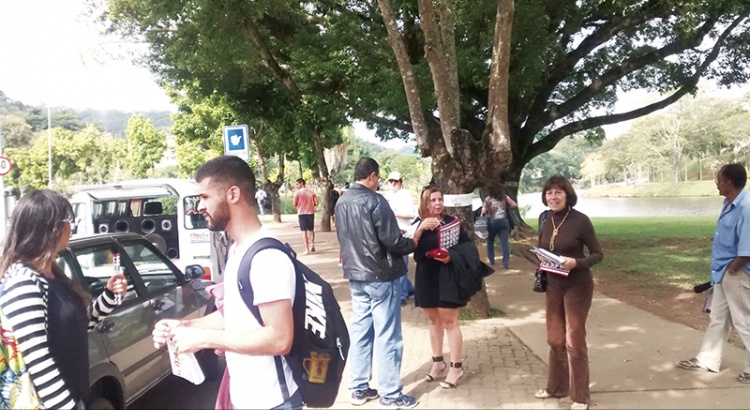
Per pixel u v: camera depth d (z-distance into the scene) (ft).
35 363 7.80
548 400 15.97
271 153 98.99
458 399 16.26
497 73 23.26
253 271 7.44
